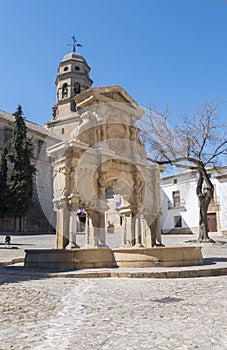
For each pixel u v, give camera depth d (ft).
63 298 18.81
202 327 13.03
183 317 14.67
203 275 28.35
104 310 16.02
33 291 20.93
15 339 11.66
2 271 31.73
